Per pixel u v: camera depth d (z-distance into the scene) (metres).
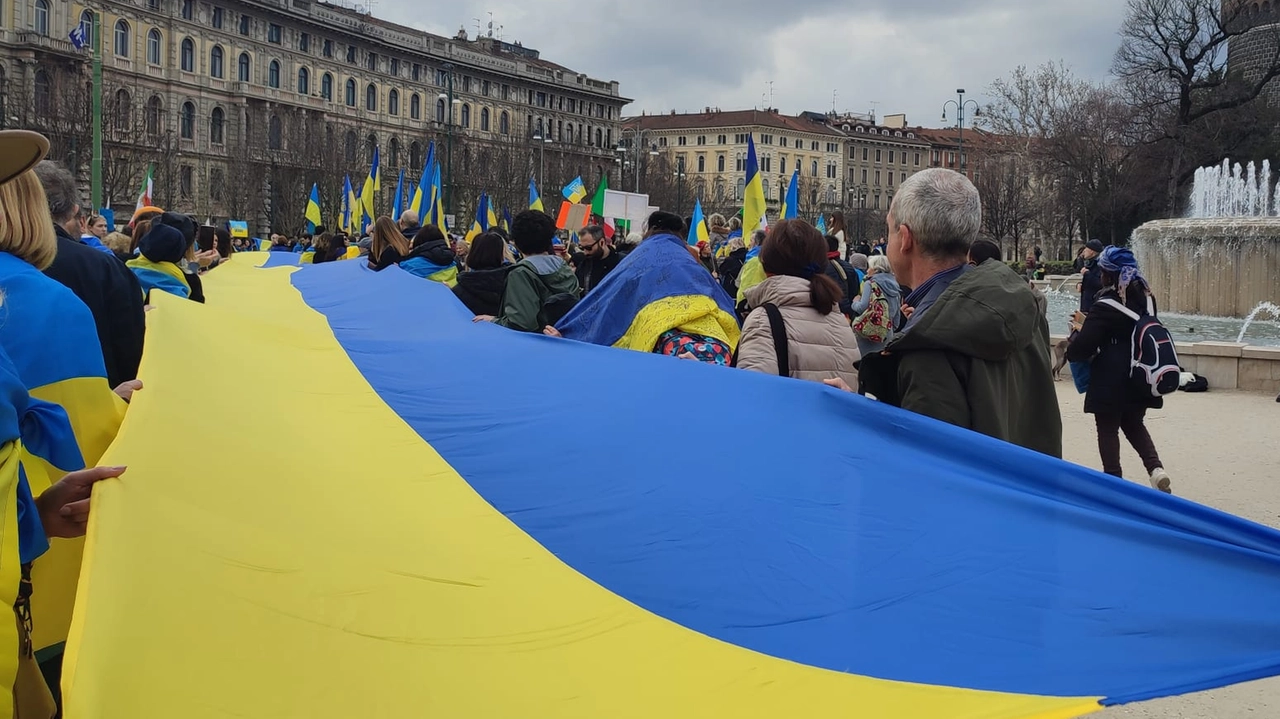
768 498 3.29
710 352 5.11
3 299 2.69
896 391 3.65
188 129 80.19
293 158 78.81
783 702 2.45
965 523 2.94
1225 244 25.72
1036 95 63.56
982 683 2.44
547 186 92.00
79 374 2.83
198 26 79.88
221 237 13.58
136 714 1.94
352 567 2.80
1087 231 63.09
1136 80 60.44
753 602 2.89
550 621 2.80
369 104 97.44
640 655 2.67
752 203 11.50
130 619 2.13
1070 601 2.66
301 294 9.59
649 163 104.00
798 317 4.52
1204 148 58.09
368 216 27.67
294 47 88.75
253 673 2.20
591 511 3.51
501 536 3.40
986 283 3.31
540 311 6.96
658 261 5.46
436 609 2.72
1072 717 2.24
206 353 4.60
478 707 2.36
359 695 2.28
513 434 4.22
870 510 3.10
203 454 3.17
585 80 125.88
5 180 2.31
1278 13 59.19
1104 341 7.70
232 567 2.52
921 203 3.57
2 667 2.01
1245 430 11.37
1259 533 2.62
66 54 68.00
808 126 156.00
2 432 2.07
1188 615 2.54
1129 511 2.83
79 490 2.55
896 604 2.78
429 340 6.28
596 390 4.43
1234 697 4.86
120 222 63.47
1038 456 3.01
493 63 110.88
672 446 3.69
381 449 4.11
